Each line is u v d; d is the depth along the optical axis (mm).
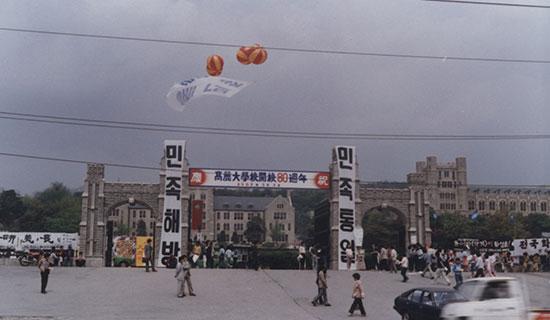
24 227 132125
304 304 34094
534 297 33594
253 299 35312
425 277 46469
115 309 30938
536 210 186125
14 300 33031
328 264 56781
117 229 160000
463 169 182250
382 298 36625
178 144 56438
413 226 58844
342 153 56750
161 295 35938
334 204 56000
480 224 125438
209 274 45562
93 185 57406
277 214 188625
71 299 33875
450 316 21422
